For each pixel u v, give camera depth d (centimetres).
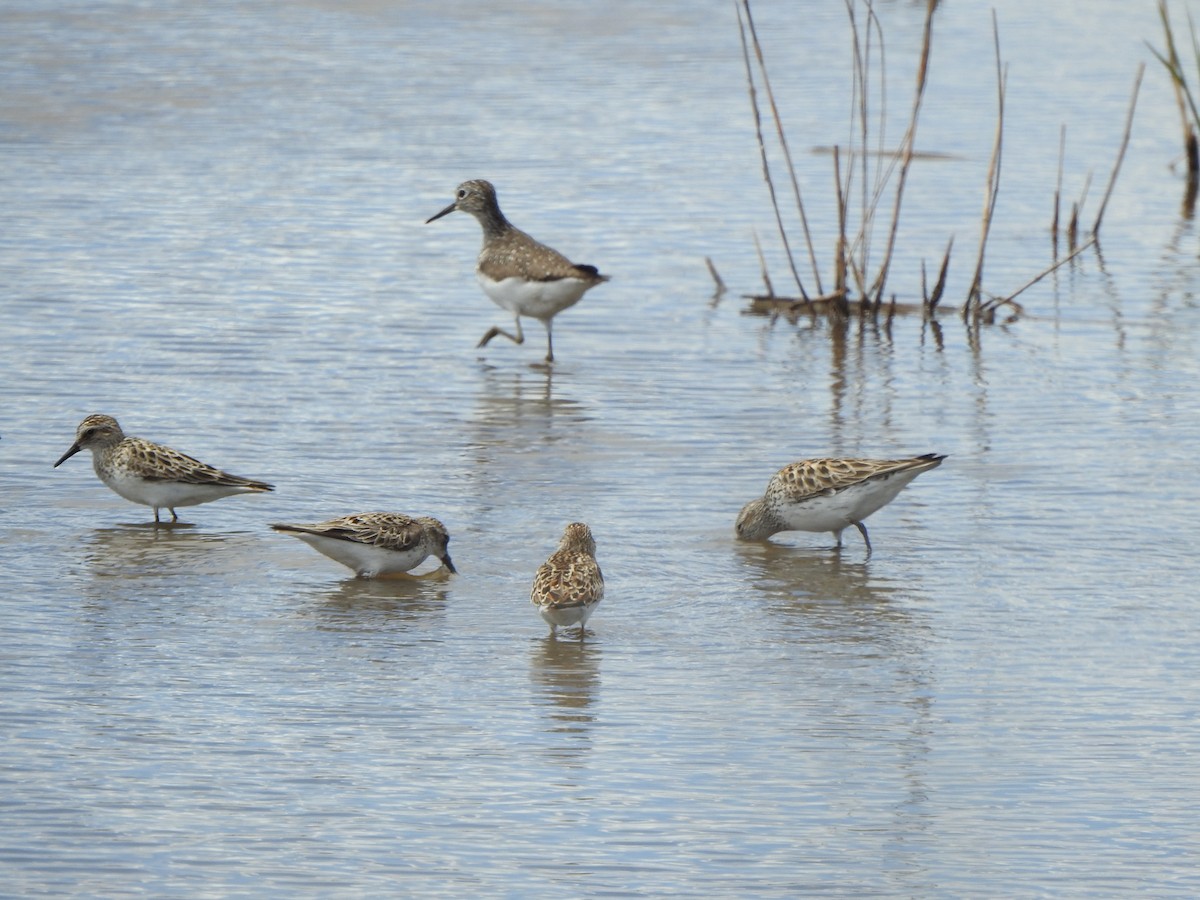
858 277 2391
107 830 1029
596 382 2081
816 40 4247
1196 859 1013
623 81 3778
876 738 1169
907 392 2045
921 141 3341
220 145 3178
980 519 1622
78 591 1429
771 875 989
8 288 2362
